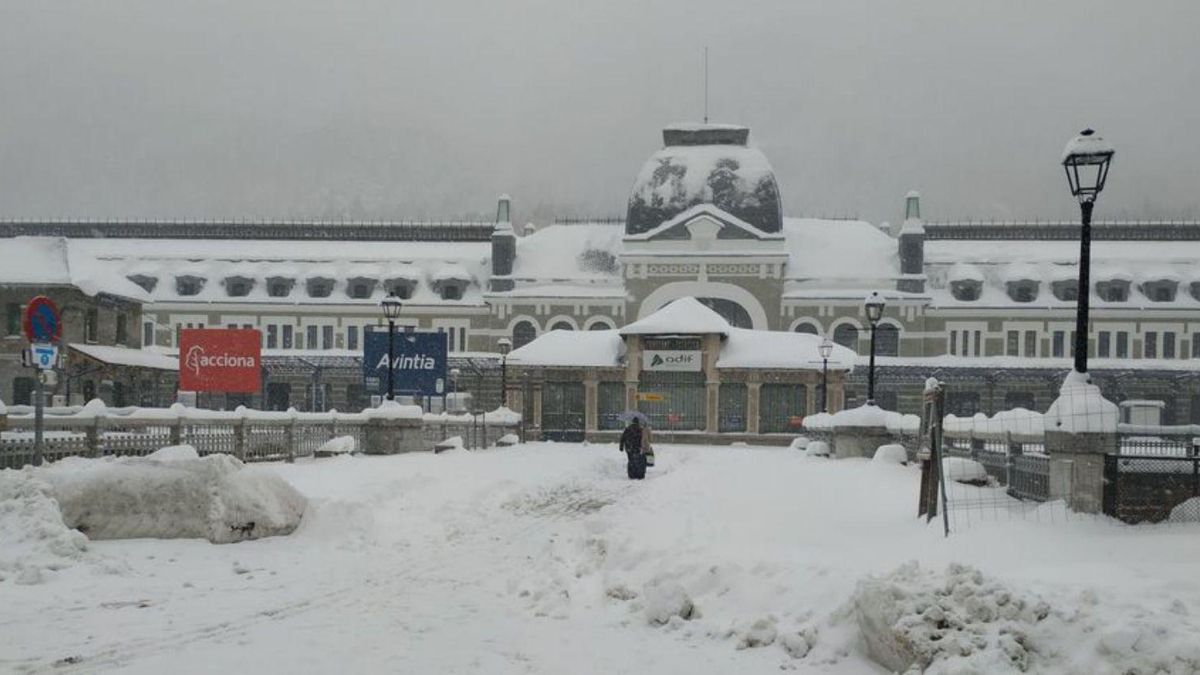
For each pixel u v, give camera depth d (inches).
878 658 313.6
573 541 550.0
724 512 608.4
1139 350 3085.6
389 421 1232.2
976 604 298.0
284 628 363.3
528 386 2240.4
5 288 2020.2
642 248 3164.4
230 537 537.6
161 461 549.6
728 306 3134.8
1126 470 490.3
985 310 3134.8
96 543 521.3
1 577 440.1
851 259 3257.9
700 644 347.3
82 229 3848.4
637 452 1037.2
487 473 956.6
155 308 3275.1
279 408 2999.5
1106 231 3735.2
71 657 316.5
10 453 692.1
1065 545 424.8
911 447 1105.4
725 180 3238.2
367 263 3415.4
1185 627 274.2
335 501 590.9
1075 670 272.7
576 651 337.1
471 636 356.8
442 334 1565.0
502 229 3324.3
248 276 3346.5
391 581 458.6
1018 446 660.7
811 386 2154.3
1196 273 3152.1
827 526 536.4
